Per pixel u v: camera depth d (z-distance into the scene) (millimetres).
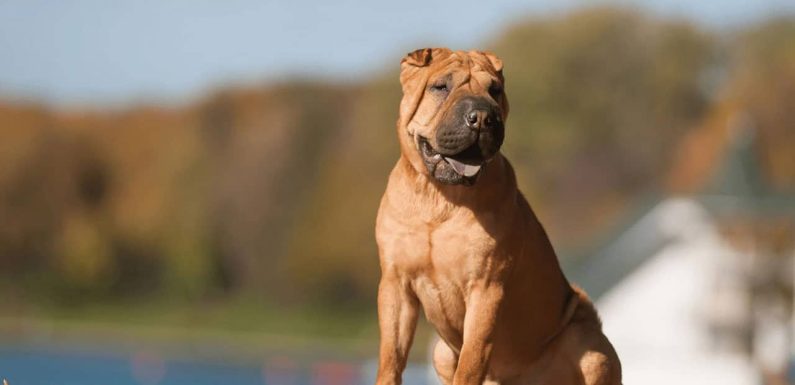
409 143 6746
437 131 6488
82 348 44312
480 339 6793
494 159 6766
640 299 25641
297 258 52812
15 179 58062
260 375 38906
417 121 6695
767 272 25094
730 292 25141
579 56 54031
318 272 51844
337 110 57062
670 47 55656
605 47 54562
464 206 6719
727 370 24453
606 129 53875
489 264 6754
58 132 60125
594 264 26609
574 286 7766
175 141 59562
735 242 25250
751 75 52312
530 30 53250
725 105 53219
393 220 6832
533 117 52219
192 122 60031
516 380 7523
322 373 38875
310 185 55250
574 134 52781
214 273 54312
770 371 24469
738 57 54906
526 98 52219
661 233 25594
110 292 54812
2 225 56438
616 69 54781
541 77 52219
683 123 55312
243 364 40938
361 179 52219
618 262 26000
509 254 6812
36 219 57312
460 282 6801
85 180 58906
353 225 51469
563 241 50469
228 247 55125
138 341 47469
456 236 6723
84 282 54531
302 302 52438
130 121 61000
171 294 54406
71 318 53125
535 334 7305
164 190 57281
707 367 24547
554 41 53469
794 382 24547
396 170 6914
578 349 7438
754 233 25203
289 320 51156
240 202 55750
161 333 51000
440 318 6984
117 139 60594
